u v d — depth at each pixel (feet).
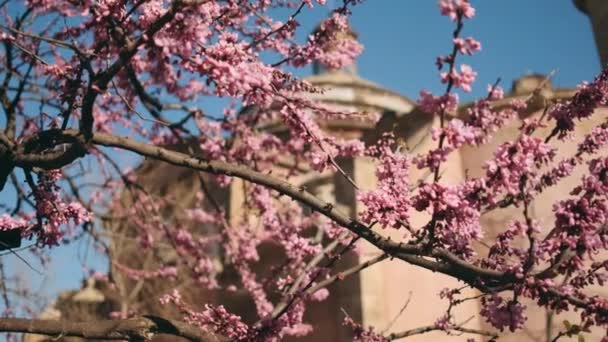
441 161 9.94
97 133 14.17
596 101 10.94
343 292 33.12
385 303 32.50
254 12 16.88
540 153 10.03
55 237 14.71
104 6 12.87
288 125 14.48
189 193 51.93
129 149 14.11
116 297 49.37
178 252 33.01
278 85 15.14
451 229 10.69
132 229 42.29
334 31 17.62
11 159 14.55
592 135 11.90
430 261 11.73
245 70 11.50
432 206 10.22
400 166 11.80
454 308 33.76
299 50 17.81
